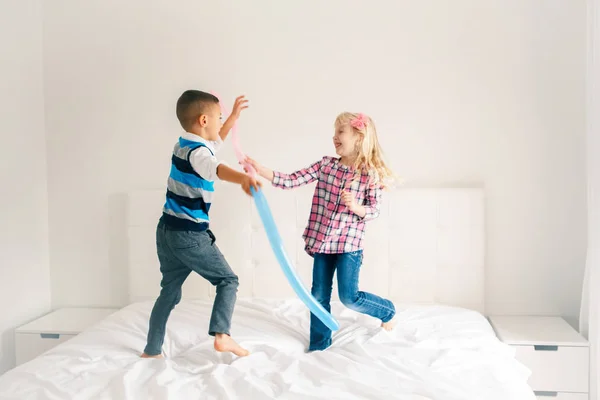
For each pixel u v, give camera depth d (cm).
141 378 206
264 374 207
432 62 305
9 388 197
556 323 294
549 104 300
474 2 301
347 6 307
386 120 309
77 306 336
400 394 188
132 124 324
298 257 308
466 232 299
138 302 304
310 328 244
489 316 310
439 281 303
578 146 299
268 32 312
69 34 324
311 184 308
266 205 197
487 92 303
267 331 252
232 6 312
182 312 278
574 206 302
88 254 333
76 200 331
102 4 320
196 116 224
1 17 292
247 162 236
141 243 317
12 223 300
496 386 198
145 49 320
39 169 325
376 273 304
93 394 194
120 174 327
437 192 299
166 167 324
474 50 302
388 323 252
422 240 301
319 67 310
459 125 306
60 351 232
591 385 266
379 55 307
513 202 306
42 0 324
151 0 317
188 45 317
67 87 326
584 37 295
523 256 307
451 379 202
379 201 243
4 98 294
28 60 314
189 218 221
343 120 240
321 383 196
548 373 268
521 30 299
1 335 292
